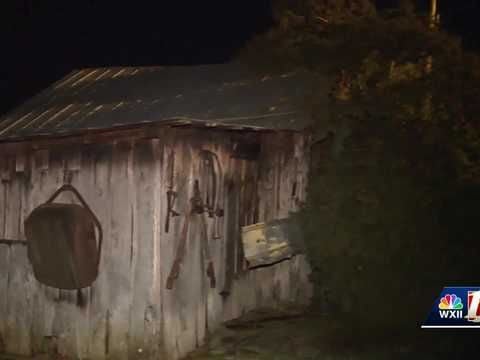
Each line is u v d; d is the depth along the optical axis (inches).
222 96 307.0
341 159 227.9
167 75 361.1
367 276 213.5
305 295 255.4
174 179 204.4
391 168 217.8
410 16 288.2
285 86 303.7
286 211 255.3
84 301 212.5
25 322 225.3
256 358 201.6
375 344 204.7
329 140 247.8
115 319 205.5
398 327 208.7
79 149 214.1
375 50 267.3
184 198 209.0
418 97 239.8
